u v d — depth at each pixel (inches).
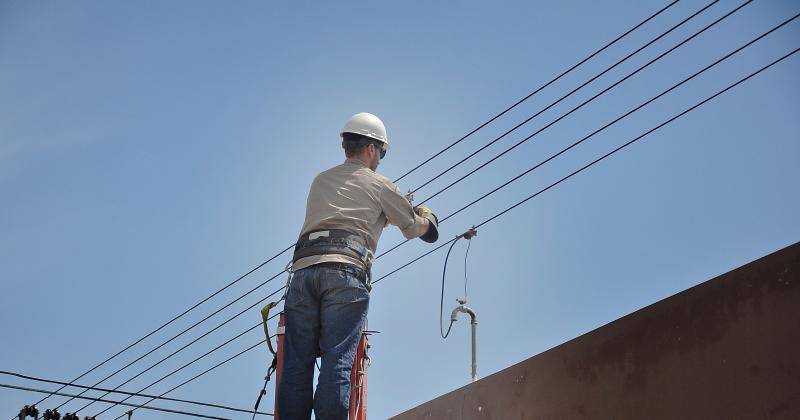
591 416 245.0
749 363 215.2
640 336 239.8
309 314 221.0
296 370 217.9
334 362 213.2
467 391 285.6
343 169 235.9
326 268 220.7
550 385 258.4
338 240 223.5
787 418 205.3
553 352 261.1
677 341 231.0
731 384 217.3
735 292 222.4
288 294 224.4
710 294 227.5
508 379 272.5
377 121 246.5
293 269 225.9
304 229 229.3
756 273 219.3
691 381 225.3
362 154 242.5
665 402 229.1
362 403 239.1
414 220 235.3
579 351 253.9
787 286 212.5
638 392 235.8
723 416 216.8
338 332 216.5
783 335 210.7
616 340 245.1
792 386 206.4
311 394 217.8
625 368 240.5
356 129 243.6
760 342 214.4
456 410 287.4
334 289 218.8
